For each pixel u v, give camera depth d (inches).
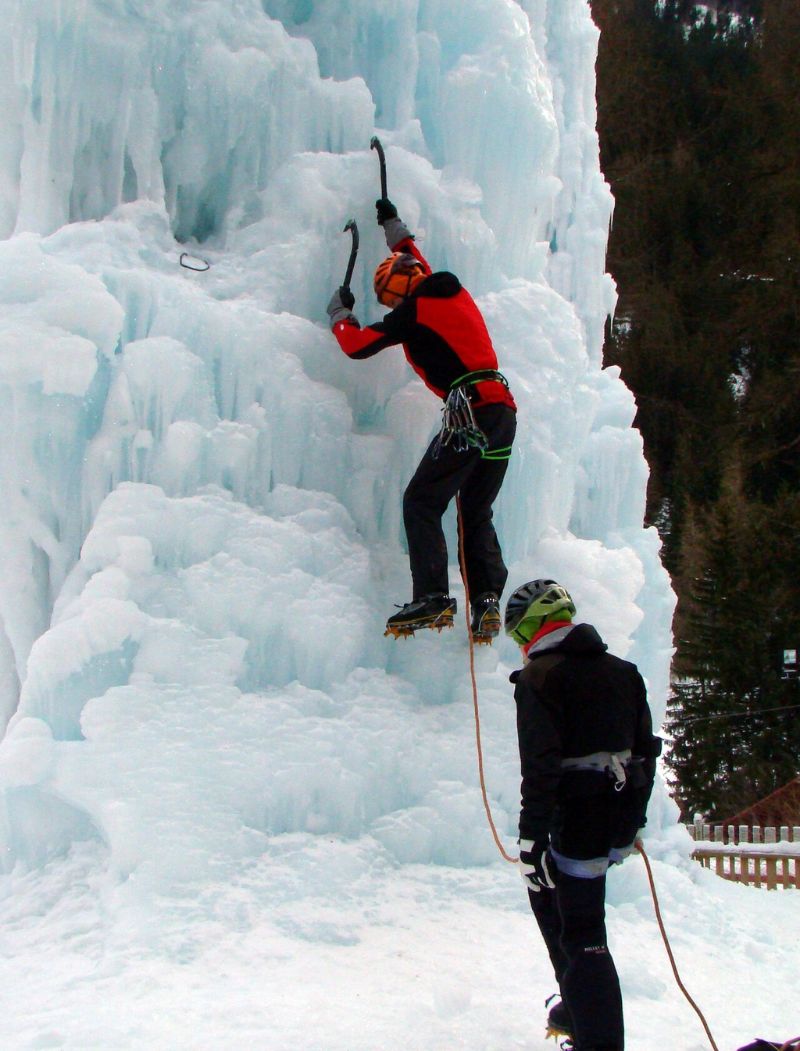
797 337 956.0
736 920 203.5
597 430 257.1
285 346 190.9
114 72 194.2
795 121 1005.8
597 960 118.6
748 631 780.0
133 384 179.6
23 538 182.4
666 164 1023.6
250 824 166.7
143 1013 125.9
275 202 202.8
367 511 196.2
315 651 182.2
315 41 217.3
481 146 218.8
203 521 178.2
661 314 946.7
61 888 162.2
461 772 185.9
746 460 919.7
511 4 222.5
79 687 170.1
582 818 121.7
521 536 208.7
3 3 190.7
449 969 149.3
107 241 189.5
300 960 147.3
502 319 211.5
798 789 609.9
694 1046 133.3
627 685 125.8
